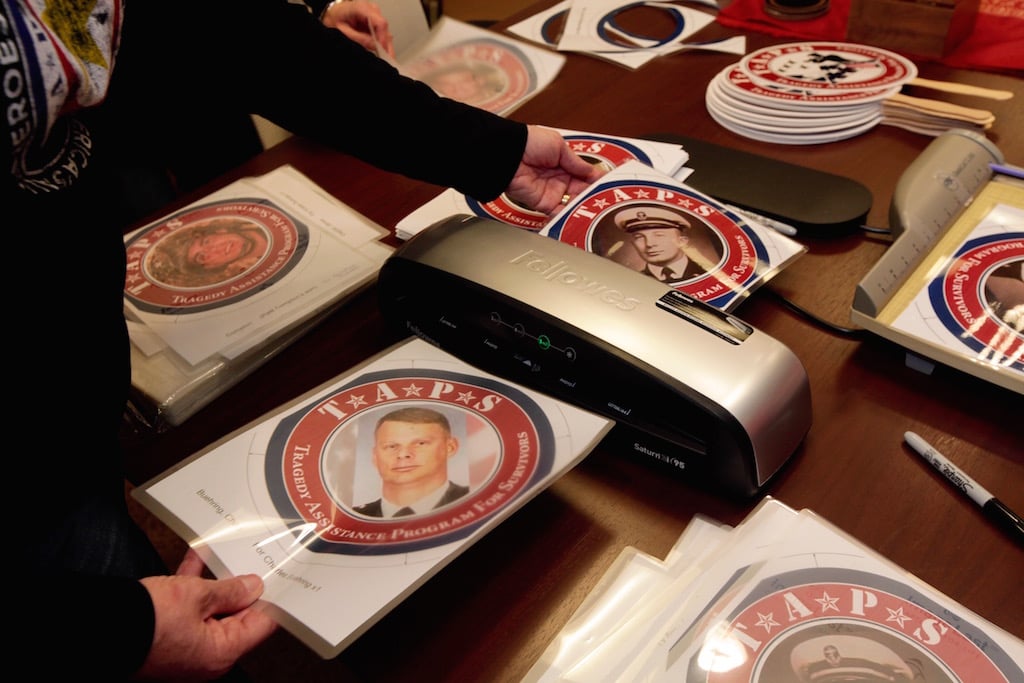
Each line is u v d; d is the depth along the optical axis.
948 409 0.65
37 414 0.60
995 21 1.13
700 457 0.59
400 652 0.53
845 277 0.78
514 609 0.54
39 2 0.57
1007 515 0.56
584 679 0.49
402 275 0.71
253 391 0.73
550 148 0.84
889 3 1.06
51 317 0.61
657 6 1.28
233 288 0.81
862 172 0.92
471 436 0.61
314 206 0.92
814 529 0.55
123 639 0.46
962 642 0.49
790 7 1.20
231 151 1.38
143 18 0.73
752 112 0.98
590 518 0.60
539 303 0.64
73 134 0.65
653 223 0.80
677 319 0.62
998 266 0.71
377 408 0.64
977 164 0.80
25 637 0.45
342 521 0.55
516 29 1.25
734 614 0.51
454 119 0.80
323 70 0.76
